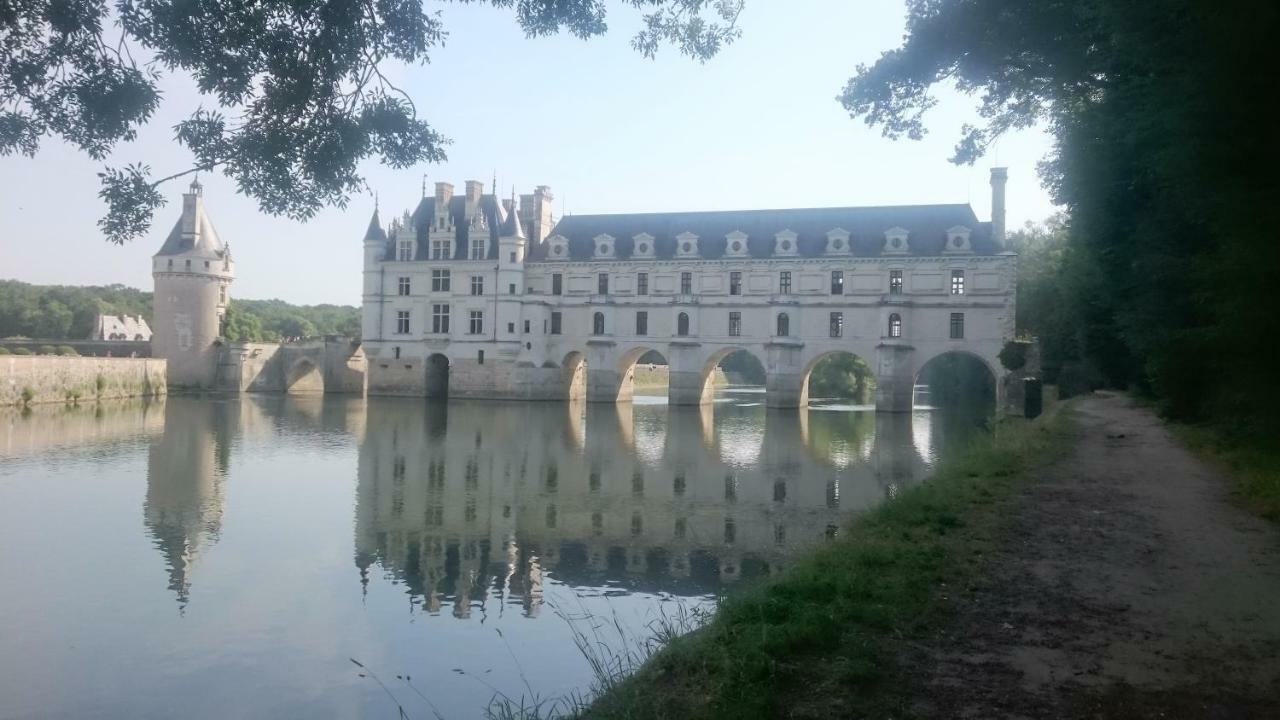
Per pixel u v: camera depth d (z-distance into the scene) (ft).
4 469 118.62
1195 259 66.08
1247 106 44.52
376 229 305.73
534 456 142.20
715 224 282.36
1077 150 95.76
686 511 94.12
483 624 54.90
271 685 45.29
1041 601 34.32
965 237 244.63
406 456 140.26
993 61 71.10
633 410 266.57
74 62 31.94
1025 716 24.03
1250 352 59.21
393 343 303.68
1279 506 50.55
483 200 304.71
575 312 287.48
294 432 176.04
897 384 244.63
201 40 32.99
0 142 31.96
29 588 62.18
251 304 599.16
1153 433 95.14
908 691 25.88
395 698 43.34
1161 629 30.91
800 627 30.09
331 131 36.35
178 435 166.30
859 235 259.60
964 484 61.87
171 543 76.59
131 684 45.52
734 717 23.99
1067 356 213.25
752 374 552.00
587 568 69.05
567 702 41.65
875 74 75.25
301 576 66.28
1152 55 50.60
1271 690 25.49
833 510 94.99
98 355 352.90
